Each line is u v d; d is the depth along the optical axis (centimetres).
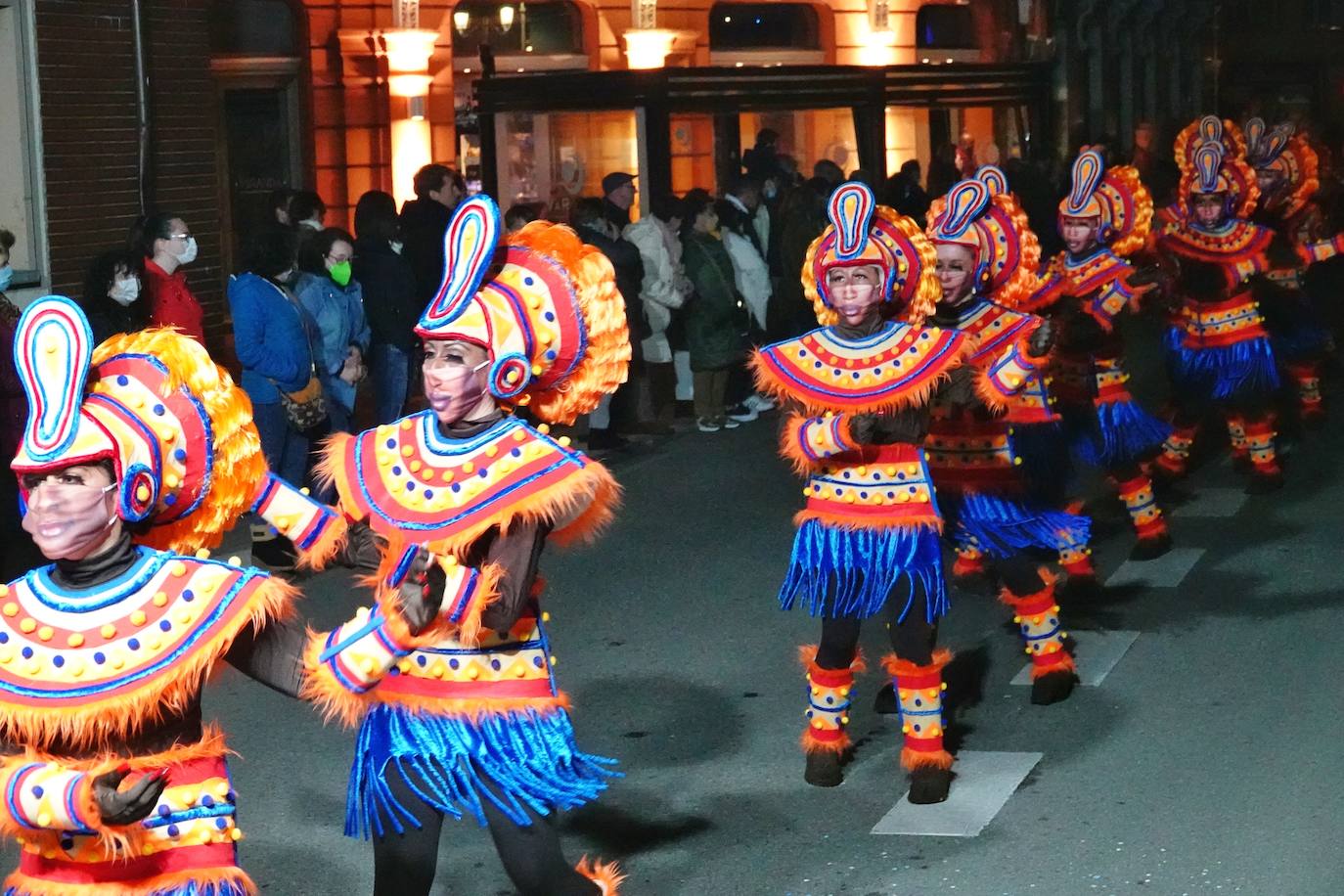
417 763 407
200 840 343
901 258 570
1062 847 543
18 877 343
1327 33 3797
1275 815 562
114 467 331
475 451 411
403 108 1820
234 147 1712
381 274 1113
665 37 2102
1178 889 508
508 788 407
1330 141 1544
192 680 331
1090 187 845
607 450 1277
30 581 334
